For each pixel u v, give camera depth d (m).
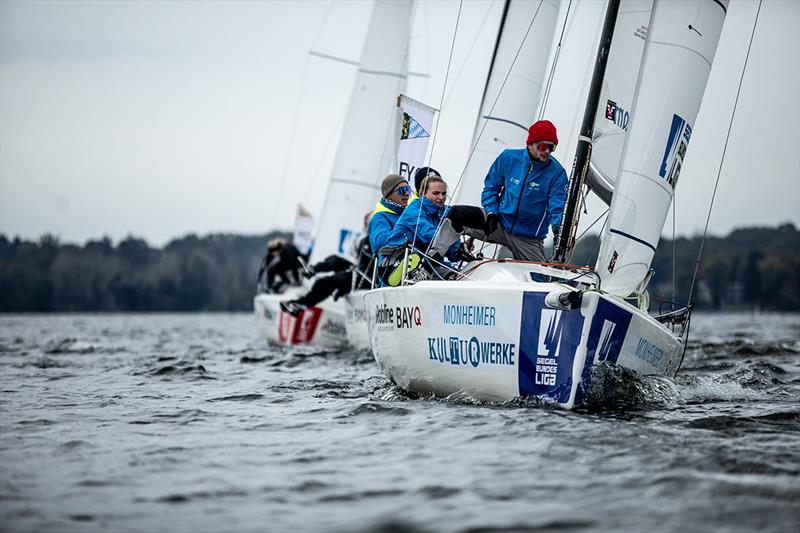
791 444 17.80
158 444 19.02
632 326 22.19
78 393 29.00
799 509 13.52
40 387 31.09
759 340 65.25
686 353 47.12
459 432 19.33
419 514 13.45
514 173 25.98
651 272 23.56
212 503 14.27
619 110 25.84
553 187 25.86
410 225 27.33
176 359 46.09
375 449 18.06
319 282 47.06
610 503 13.84
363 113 54.25
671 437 18.36
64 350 57.81
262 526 13.04
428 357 24.28
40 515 13.70
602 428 19.22
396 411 22.39
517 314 21.75
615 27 25.81
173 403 25.97
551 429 19.17
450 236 26.16
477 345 22.69
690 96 23.05
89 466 16.89
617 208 22.72
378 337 27.36
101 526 13.16
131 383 32.50
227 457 17.59
